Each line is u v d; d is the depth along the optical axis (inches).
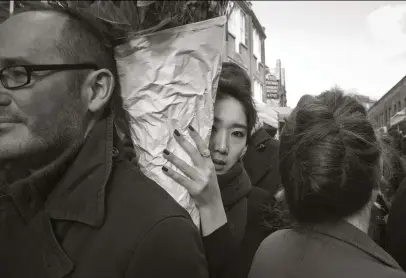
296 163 30.2
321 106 30.6
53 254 27.9
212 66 34.1
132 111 33.4
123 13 31.7
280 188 50.6
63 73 29.0
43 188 30.7
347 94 32.8
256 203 51.9
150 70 32.6
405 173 40.2
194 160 33.5
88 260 27.3
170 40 32.6
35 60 28.2
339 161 28.1
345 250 28.0
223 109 45.2
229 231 36.1
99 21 31.0
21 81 28.3
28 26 29.0
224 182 46.1
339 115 29.7
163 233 27.6
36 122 28.3
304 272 28.6
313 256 28.8
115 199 29.3
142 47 32.5
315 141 29.0
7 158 28.9
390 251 38.9
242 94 45.6
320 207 29.9
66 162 30.8
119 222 28.1
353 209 29.4
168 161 33.4
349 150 28.2
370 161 28.8
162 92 32.8
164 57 32.7
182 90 33.1
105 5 30.9
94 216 28.0
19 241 30.8
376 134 30.4
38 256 29.1
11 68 28.3
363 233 29.0
